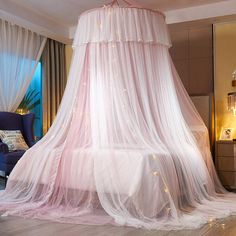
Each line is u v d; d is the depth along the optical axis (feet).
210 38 19.38
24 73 20.30
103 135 11.24
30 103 21.88
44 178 11.45
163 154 10.62
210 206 11.64
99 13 12.30
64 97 12.83
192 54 19.79
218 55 19.06
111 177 10.28
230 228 9.45
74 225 9.46
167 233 8.84
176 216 9.84
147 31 12.36
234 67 18.69
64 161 11.22
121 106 11.58
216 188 14.74
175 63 20.18
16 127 18.85
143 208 9.74
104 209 10.22
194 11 18.39
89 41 12.29
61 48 23.13
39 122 22.21
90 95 11.96
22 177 12.05
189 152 12.41
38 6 18.45
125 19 12.18
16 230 8.93
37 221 9.83
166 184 10.01
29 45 20.61
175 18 18.84
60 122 12.50
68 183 11.00
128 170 10.14
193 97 19.19
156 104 12.15
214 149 18.29
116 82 11.80
